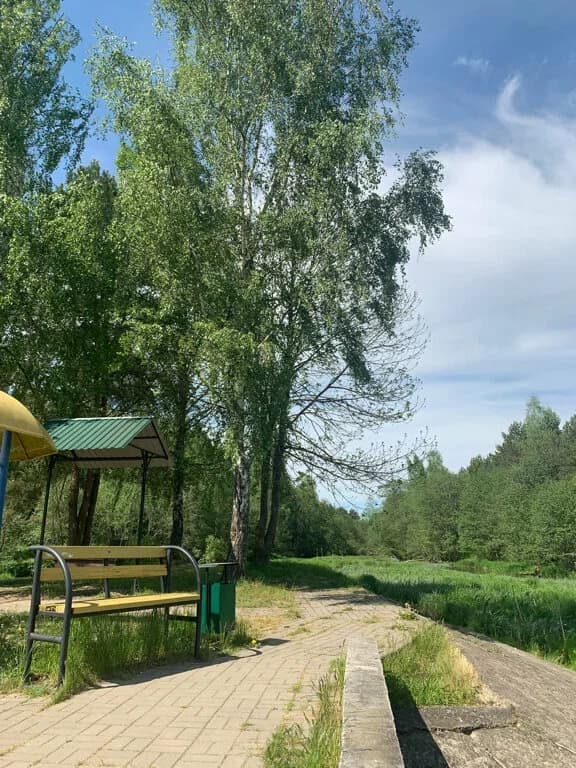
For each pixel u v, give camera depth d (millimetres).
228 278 17000
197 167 17016
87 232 17875
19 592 15633
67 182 20219
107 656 6156
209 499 28125
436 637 7793
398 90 17750
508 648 11375
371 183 16562
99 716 4727
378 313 18047
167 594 7559
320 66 17312
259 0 16922
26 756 3826
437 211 18188
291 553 69125
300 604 14570
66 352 18062
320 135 15719
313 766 3465
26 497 32031
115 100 17234
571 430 101500
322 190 16359
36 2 19344
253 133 18094
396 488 20453
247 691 5508
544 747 5375
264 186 17906
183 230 16438
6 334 17062
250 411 15289
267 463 23922
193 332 17047
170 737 4215
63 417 17984
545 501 51219
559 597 20250
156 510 34281
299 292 16328
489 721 5617
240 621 9719
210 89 17438
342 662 6121
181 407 22578
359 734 3193
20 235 16500
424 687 6062
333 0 17547
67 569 5789
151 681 5922
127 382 22781
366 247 16891
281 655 7477
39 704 5070
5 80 18594
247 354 14984
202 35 18094
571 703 7398
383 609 13742
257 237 17547
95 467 15898
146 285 19828
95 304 18500
